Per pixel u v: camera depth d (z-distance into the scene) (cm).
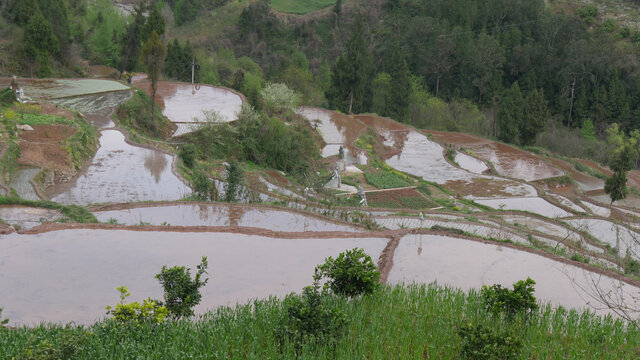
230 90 6456
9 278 1381
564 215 4122
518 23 12069
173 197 2678
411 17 13988
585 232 3291
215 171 3681
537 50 10844
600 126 9869
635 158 8206
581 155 8556
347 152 5725
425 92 10350
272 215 2402
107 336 953
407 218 3005
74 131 3369
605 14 13012
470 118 9131
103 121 4038
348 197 4025
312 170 4684
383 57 12312
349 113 8600
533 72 10725
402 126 7956
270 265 1579
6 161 2678
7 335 966
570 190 5622
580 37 11288
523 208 4328
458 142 7569
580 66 10062
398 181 4853
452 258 1762
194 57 7912
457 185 5125
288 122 5816
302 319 1024
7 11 6481
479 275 1625
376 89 9406
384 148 6588
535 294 1499
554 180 5816
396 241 1878
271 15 15325
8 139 2898
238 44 14775
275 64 13662
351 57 8456
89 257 1556
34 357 809
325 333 1014
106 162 3216
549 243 2781
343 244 1831
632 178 7131
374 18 14738
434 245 1884
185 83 6706
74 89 4966
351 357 967
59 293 1315
